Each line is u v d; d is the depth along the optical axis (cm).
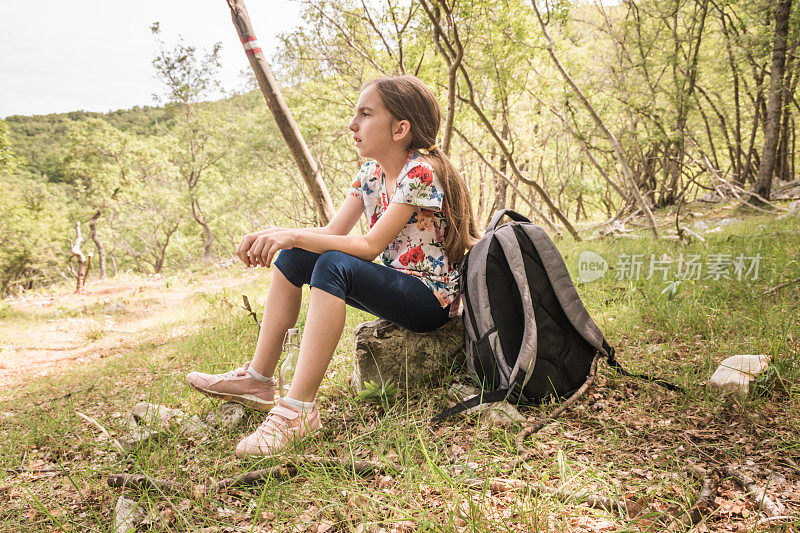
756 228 774
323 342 198
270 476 174
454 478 165
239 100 2739
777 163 1645
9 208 3462
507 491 158
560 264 229
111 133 3275
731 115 1645
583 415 210
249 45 459
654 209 1588
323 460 180
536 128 1716
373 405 240
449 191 223
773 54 1209
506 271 222
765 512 141
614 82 1352
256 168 2852
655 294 364
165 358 429
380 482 169
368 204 245
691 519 138
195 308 810
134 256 4319
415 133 224
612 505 146
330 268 199
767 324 271
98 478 199
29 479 212
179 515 160
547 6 860
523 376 212
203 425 238
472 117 1012
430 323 234
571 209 3012
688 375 236
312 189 496
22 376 520
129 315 919
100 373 421
